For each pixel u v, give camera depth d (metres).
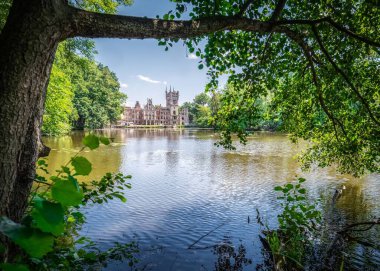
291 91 6.16
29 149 2.22
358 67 5.16
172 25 2.27
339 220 8.78
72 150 24.55
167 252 6.75
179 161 21.77
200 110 121.69
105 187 3.35
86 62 11.67
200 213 9.66
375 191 12.64
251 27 2.80
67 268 2.74
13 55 1.67
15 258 1.63
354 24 4.33
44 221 0.68
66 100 22.88
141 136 56.31
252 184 14.09
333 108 5.39
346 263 6.10
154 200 10.98
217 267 6.10
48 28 1.76
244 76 5.05
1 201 1.65
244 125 5.55
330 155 7.54
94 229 7.90
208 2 3.67
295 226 5.75
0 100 1.64
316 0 3.85
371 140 5.54
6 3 5.91
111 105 73.19
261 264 6.30
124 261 6.18
